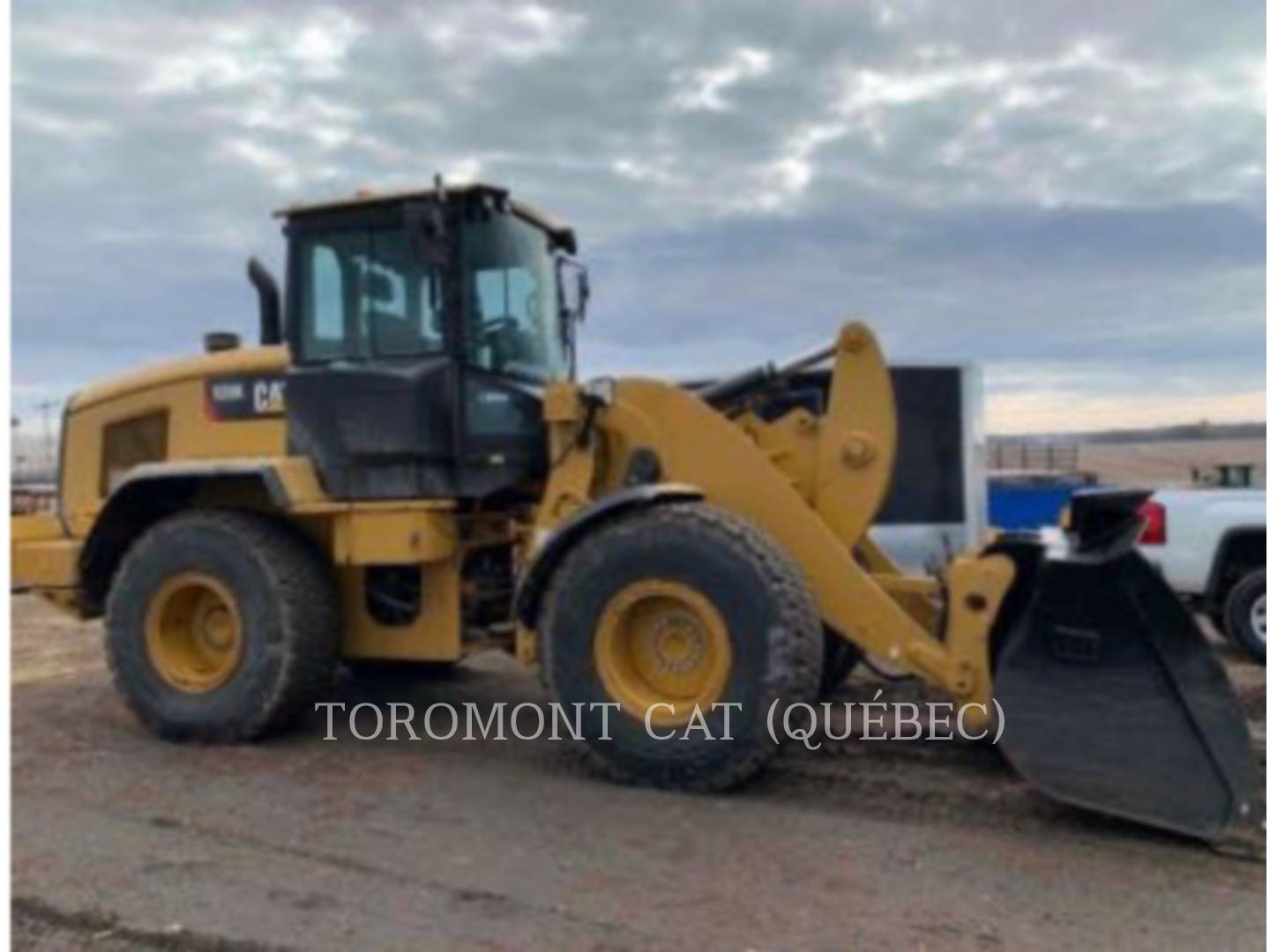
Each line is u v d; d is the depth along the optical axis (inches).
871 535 329.1
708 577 203.3
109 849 176.6
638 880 162.9
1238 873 165.6
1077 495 195.2
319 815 193.3
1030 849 174.6
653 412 231.1
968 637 200.8
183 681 248.8
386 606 255.3
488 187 241.6
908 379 376.2
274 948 140.8
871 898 156.0
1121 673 183.9
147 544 252.8
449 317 240.5
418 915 150.6
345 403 243.6
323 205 249.3
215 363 274.1
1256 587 348.8
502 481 248.5
